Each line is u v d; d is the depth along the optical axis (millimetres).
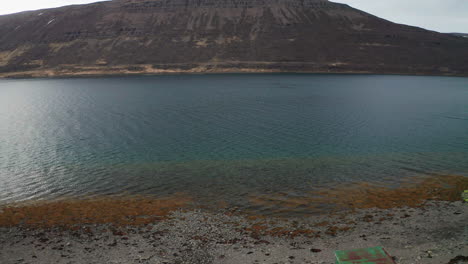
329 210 26312
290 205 27469
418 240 20875
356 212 25781
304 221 24422
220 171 37000
